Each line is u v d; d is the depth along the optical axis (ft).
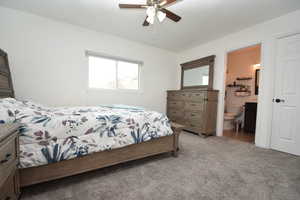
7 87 6.16
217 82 10.55
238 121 12.70
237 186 4.36
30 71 7.73
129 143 5.16
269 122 7.79
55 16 7.86
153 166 5.57
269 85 7.79
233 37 9.52
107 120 4.88
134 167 5.47
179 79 13.84
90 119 4.58
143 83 11.98
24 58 7.55
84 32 9.14
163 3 5.27
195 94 10.41
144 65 11.94
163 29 9.14
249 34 8.66
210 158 6.39
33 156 3.59
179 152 7.07
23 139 3.54
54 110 5.84
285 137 7.27
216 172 5.17
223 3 6.38
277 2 6.25
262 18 7.61
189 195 3.93
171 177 4.80
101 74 10.22
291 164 5.90
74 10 7.25
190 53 12.79
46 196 3.76
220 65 10.36
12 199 3.12
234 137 10.14
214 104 10.20
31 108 4.54
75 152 4.13
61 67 8.54
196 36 10.11
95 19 8.11
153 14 5.50
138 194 3.93
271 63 7.70
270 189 4.25
